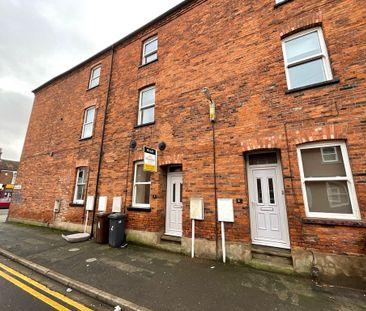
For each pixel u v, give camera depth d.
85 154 9.68
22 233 8.71
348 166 4.47
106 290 3.82
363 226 4.04
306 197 4.78
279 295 3.66
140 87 8.63
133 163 7.89
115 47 10.58
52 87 13.49
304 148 4.98
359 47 4.80
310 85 5.07
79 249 6.41
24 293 3.83
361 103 4.50
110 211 7.97
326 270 4.20
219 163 5.95
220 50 6.83
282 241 5.11
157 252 6.15
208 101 6.61
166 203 7.20
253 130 5.64
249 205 5.62
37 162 12.11
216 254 5.45
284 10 5.98
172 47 8.14
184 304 3.39
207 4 7.61
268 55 5.93
